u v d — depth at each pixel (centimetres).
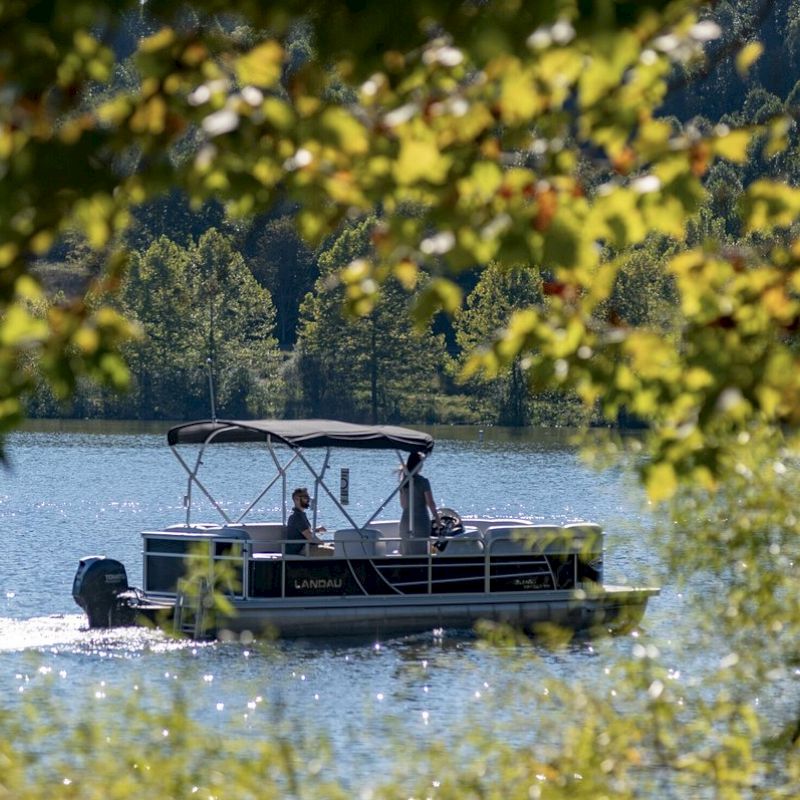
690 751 2505
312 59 1207
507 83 1187
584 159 1343
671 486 1628
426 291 1350
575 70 1149
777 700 2752
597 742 2467
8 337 1284
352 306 1457
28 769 2300
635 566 3028
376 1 1138
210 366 7756
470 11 1134
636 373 1622
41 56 1130
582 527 3206
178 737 2361
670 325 1694
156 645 6875
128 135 1196
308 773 2433
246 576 7300
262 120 1204
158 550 7419
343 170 1245
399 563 7544
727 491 2752
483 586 7625
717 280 1664
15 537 13362
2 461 1323
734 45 1544
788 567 2773
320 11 1159
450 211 1273
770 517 2762
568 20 1080
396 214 1302
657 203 1317
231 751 2398
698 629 2855
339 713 5266
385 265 1417
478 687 5819
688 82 1498
